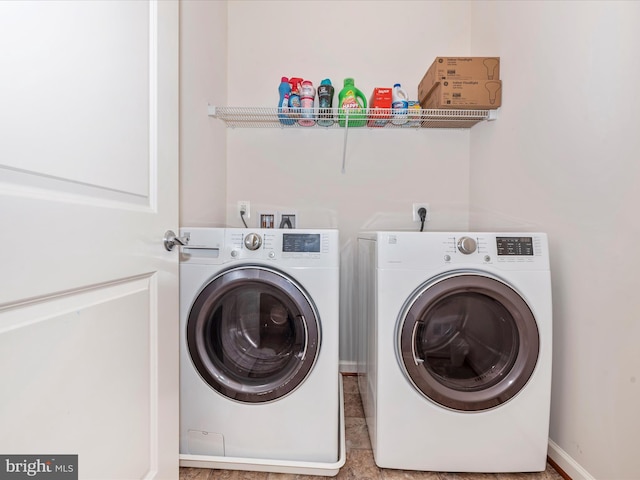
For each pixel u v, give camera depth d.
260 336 1.23
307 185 2.00
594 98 1.04
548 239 1.26
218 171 1.86
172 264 1.00
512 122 1.53
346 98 1.73
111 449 0.73
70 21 0.61
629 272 0.92
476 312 1.17
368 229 2.00
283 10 2.00
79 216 0.63
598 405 1.01
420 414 1.11
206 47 1.68
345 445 1.28
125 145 0.78
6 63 0.49
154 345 0.91
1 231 0.49
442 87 1.63
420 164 2.00
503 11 1.61
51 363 0.58
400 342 1.10
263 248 1.15
